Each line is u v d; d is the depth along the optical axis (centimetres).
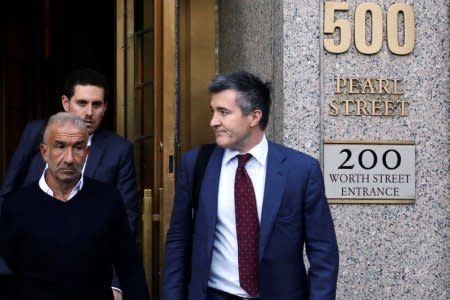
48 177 412
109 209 414
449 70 580
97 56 974
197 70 675
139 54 657
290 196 420
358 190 570
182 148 670
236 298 418
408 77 578
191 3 676
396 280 573
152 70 636
